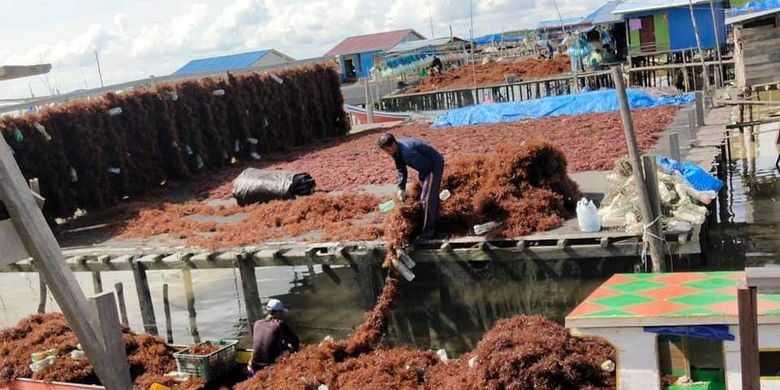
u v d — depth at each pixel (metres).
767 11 24.45
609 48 48.78
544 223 13.86
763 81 24.62
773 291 4.70
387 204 16.81
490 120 33.22
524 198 14.61
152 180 25.81
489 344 8.13
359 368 10.48
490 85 47.00
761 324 5.56
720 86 32.84
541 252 13.18
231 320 16.41
